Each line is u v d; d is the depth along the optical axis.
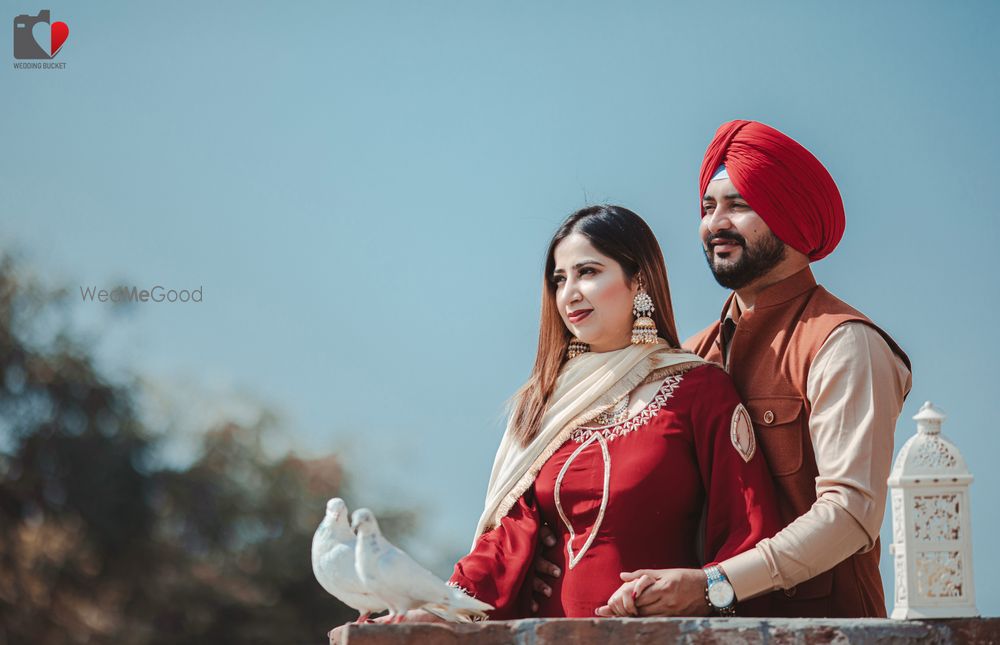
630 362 6.06
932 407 5.14
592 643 4.90
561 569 5.83
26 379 27.91
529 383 6.30
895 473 5.11
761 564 5.33
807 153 6.08
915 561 5.01
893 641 4.92
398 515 33.19
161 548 28.86
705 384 5.92
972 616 4.96
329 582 5.03
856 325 5.77
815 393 5.72
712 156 6.23
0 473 27.42
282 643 29.48
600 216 6.22
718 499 5.71
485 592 5.75
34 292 28.34
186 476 29.97
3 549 27.02
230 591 29.27
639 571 5.39
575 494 5.84
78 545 27.81
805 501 5.76
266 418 31.98
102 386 28.80
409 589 4.88
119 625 27.67
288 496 31.53
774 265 6.07
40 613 27.06
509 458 6.15
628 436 5.87
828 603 5.73
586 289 6.12
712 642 4.91
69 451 27.97
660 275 6.23
